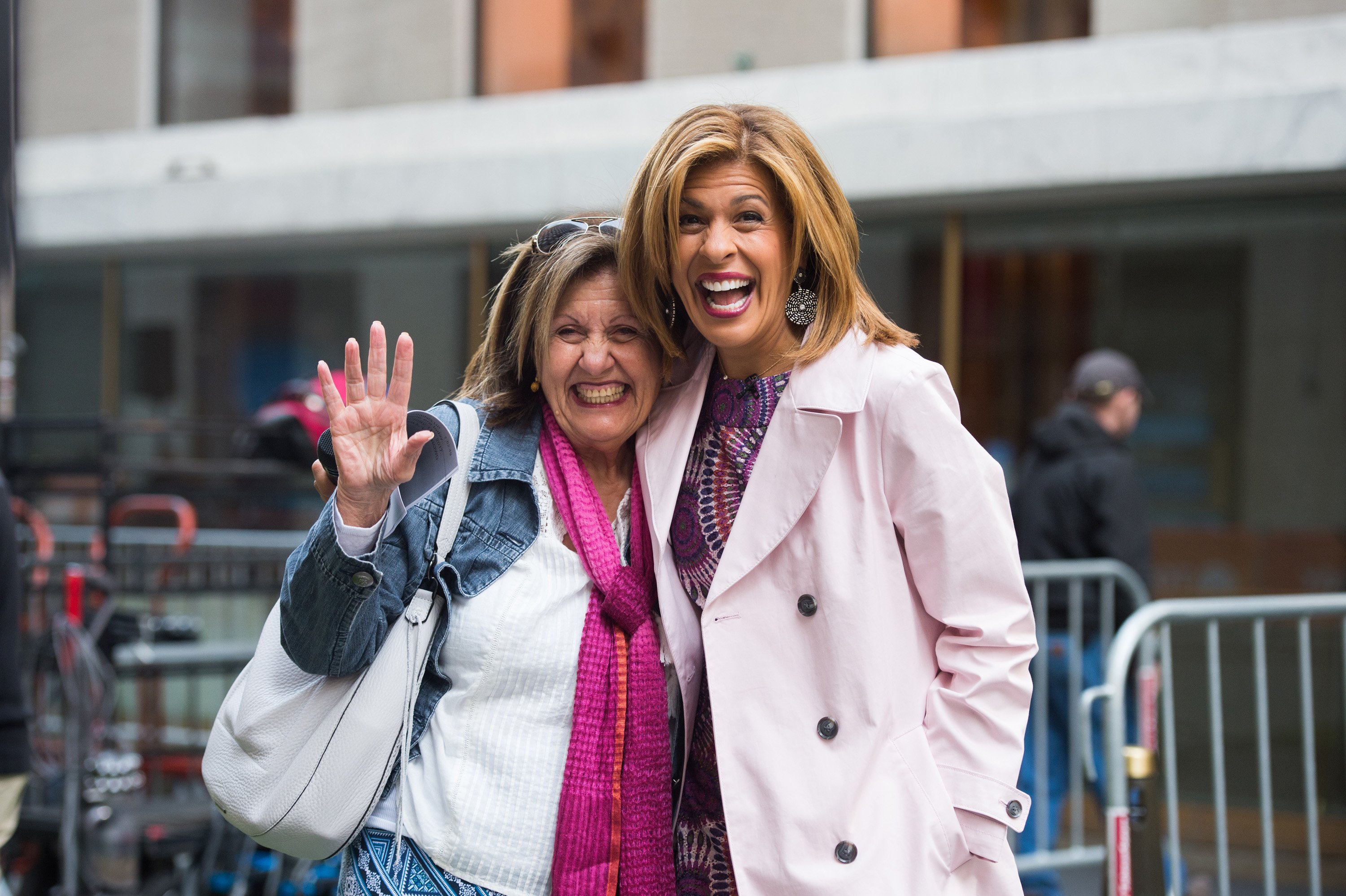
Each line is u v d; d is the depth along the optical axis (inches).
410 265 270.4
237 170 286.2
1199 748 196.4
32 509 196.1
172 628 166.7
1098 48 217.5
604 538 76.2
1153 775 108.4
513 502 76.9
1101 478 175.6
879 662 72.1
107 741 163.6
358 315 274.2
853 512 73.6
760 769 72.3
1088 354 222.5
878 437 73.4
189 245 279.9
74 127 304.3
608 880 72.2
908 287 233.8
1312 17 208.5
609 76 263.0
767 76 243.4
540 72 269.3
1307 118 196.1
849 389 73.5
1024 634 73.3
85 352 296.4
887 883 69.6
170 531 254.5
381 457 68.2
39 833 144.2
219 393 285.3
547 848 72.2
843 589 72.4
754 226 72.4
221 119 294.8
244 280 284.4
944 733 72.4
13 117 121.9
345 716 70.8
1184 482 217.3
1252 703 197.3
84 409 295.9
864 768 71.1
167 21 299.0
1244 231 213.9
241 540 231.6
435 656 74.7
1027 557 181.8
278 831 70.9
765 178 72.3
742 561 74.2
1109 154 207.3
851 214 75.9
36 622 166.6
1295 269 210.8
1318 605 137.2
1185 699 197.6
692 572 77.9
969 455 72.9
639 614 75.4
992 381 228.5
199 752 168.6
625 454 82.5
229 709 72.2
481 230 258.2
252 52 292.8
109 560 162.7
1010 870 72.6
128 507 257.8
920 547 72.8
